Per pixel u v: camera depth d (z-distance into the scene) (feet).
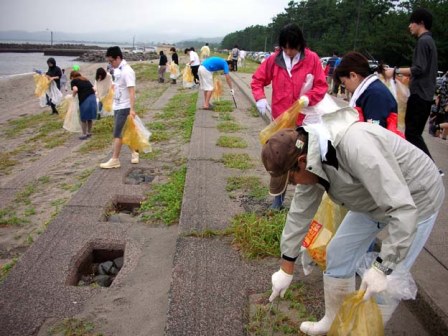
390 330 9.03
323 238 8.79
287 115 12.41
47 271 12.12
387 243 6.22
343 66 10.87
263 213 14.30
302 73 13.62
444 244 11.33
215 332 8.89
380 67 15.65
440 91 25.18
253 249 11.91
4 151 29.86
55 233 14.34
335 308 8.21
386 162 6.18
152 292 11.29
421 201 6.97
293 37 13.33
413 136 15.33
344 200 7.18
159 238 14.25
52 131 35.70
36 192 20.29
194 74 58.95
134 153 22.02
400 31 133.49
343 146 6.43
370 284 6.48
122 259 13.82
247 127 28.78
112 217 16.22
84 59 197.67
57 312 10.48
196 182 17.52
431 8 118.11
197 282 10.57
